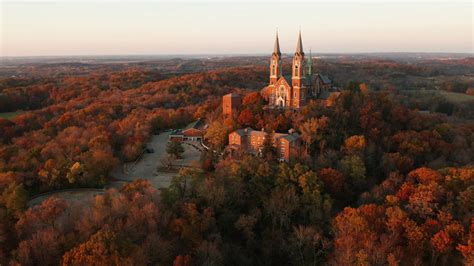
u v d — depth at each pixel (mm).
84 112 189875
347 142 124250
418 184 103188
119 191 106188
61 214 93688
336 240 86625
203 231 91438
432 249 82625
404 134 134375
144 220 87750
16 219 94125
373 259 78750
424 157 130500
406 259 84438
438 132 146625
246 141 135750
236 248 92250
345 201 110438
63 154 130375
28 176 114625
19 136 167625
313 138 127375
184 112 193625
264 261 92000
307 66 179500
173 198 97375
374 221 90062
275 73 166000
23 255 78188
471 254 77938
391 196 97625
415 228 85438
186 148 150750
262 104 161125
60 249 81812
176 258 81000
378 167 122375
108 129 161125
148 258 80562
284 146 124125
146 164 135000
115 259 72938
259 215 100125
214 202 98062
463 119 198375
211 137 140500
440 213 88562
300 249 90500
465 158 129625
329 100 150375
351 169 115062
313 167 116375
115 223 86562
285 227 99062
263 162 114062
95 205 92062
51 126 171625
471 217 87312
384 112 148125
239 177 106938
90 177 116938
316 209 100062
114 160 124375
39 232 82000
